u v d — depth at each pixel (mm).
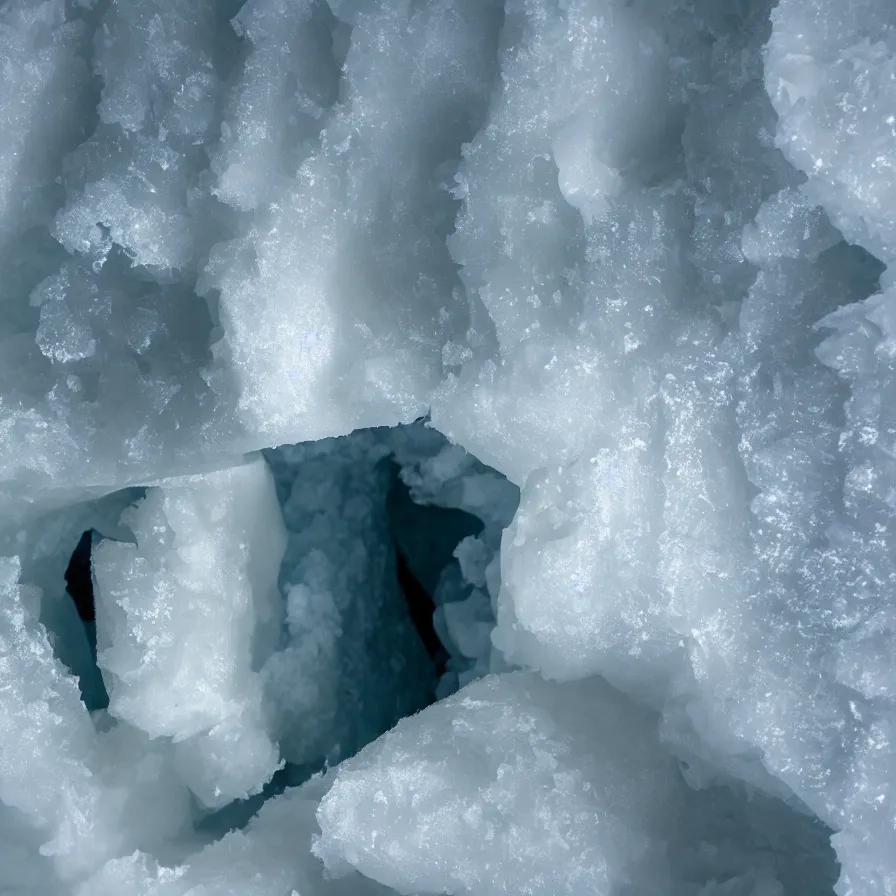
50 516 1632
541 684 1416
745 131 1292
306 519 1828
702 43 1326
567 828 1318
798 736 1244
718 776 1318
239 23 1433
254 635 1642
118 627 1548
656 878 1310
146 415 1468
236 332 1413
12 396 1506
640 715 1379
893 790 1206
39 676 1539
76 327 1481
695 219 1304
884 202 1194
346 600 1813
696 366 1292
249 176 1413
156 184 1461
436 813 1351
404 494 1933
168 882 1475
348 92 1397
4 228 1511
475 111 1387
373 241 1410
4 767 1522
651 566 1307
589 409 1331
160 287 1489
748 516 1273
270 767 1621
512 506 1737
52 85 1491
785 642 1256
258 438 1446
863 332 1221
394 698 1872
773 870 1303
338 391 1424
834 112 1199
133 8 1464
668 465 1294
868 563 1225
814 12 1212
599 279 1318
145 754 1575
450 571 1908
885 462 1218
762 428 1263
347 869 1430
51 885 1516
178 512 1548
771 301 1272
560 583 1328
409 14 1384
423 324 1399
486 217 1354
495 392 1351
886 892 1198
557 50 1324
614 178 1334
